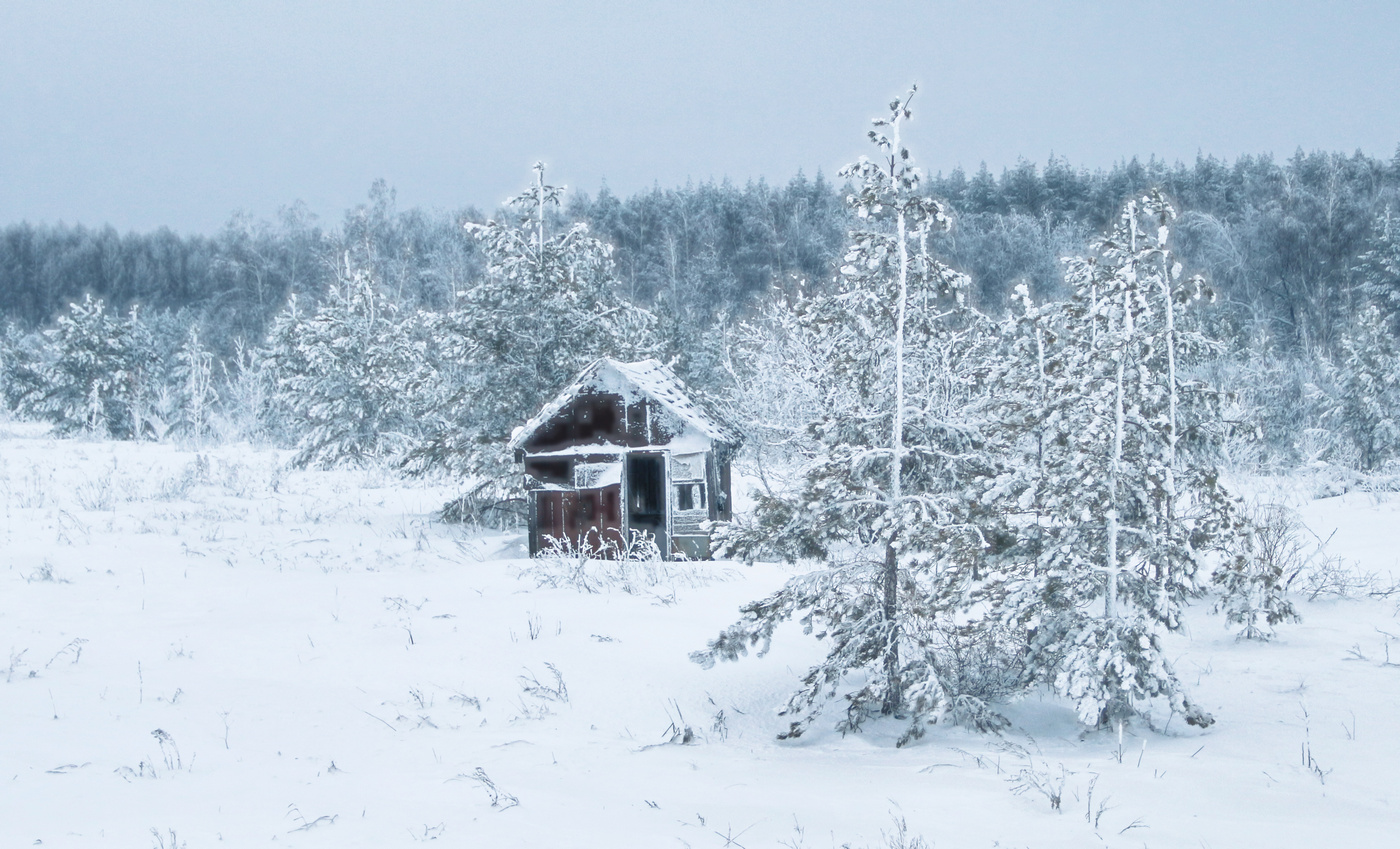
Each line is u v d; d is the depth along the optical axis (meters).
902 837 5.32
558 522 18.80
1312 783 6.66
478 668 9.88
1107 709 8.27
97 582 13.95
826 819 5.77
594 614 12.37
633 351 23.86
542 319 22.75
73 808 5.77
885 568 8.84
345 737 7.74
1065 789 6.46
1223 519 8.70
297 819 5.56
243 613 12.37
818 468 8.55
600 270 24.89
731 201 117.44
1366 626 12.05
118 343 48.53
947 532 8.34
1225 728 8.33
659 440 18.53
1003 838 5.43
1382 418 33.47
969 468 9.01
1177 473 8.83
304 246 104.12
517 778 6.60
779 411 23.61
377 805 5.88
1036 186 120.06
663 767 7.11
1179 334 11.04
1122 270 8.54
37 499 20.56
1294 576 13.66
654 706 9.02
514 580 15.21
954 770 7.08
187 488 23.84
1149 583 8.43
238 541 18.19
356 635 11.17
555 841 5.22
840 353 9.08
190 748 7.30
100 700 8.48
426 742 7.63
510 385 22.70
